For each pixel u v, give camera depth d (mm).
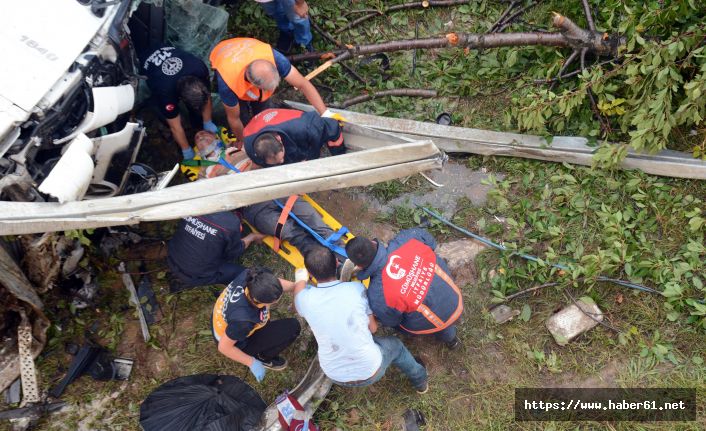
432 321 3791
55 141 3619
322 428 4184
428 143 3912
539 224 4559
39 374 4355
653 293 4332
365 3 5633
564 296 4402
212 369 4398
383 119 4953
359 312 3594
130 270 4711
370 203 4938
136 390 4324
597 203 4652
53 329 4484
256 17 5508
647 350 4160
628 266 4270
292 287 4059
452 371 4309
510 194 4832
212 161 4715
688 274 4246
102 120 3711
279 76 4371
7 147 3387
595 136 4812
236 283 3824
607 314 4344
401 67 5383
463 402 4207
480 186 4910
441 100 5254
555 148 4762
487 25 5430
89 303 4586
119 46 3824
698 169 4504
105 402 4277
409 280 3664
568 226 4621
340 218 4891
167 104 4492
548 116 4555
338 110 5012
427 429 4145
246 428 4043
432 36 5488
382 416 4199
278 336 4125
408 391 4258
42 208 3549
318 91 5395
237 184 3885
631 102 4438
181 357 4449
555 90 5023
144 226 4875
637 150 4586
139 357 4445
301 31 5098
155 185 4215
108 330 4527
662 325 4258
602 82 4441
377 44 5137
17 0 3580
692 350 4176
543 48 4996
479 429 4113
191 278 4328
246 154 4559
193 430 4016
